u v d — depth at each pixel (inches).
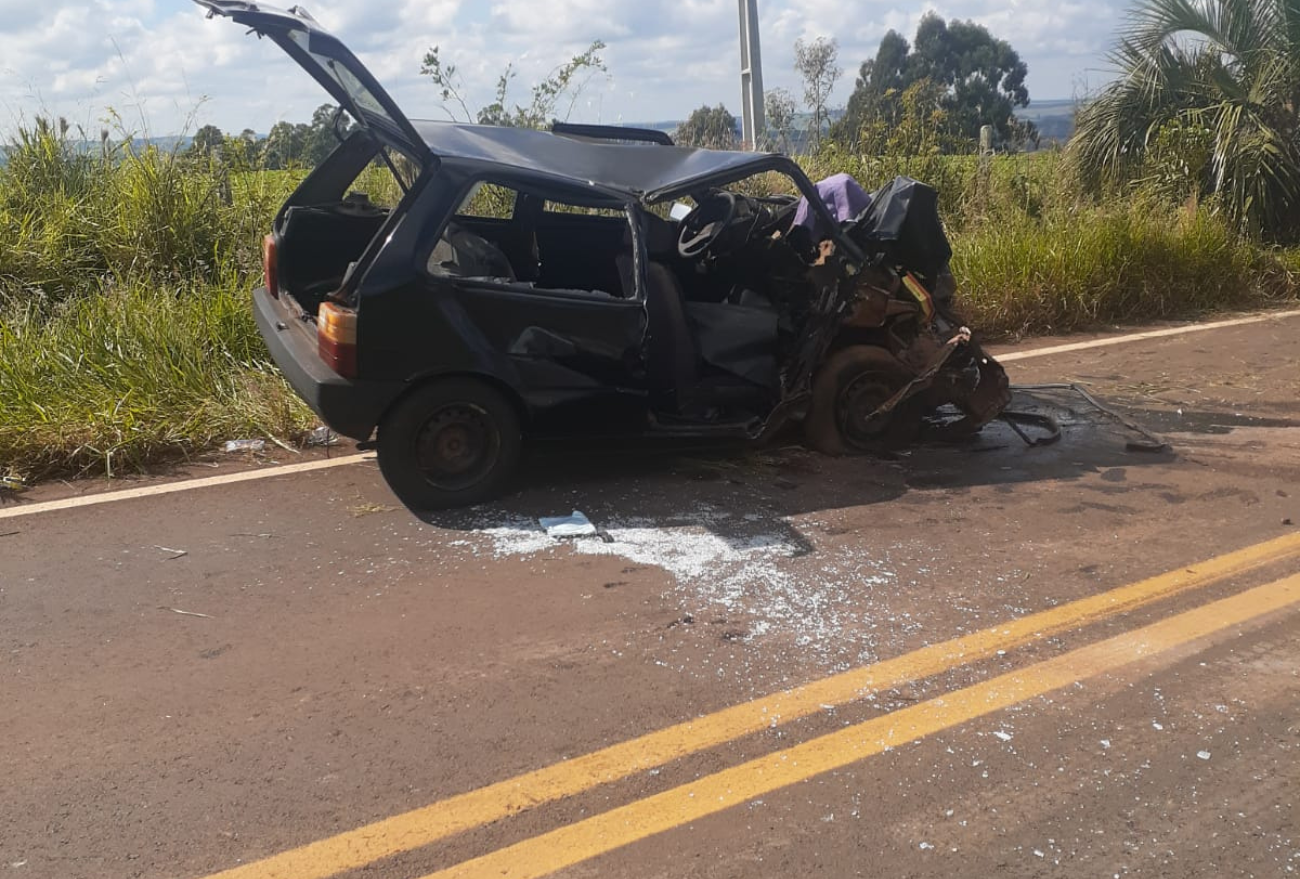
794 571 173.2
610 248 255.0
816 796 114.0
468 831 107.6
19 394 229.6
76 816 108.7
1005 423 262.4
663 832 107.9
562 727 126.4
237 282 300.2
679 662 142.6
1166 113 500.7
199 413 234.8
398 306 182.2
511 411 198.1
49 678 136.0
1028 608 159.9
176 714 128.0
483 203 252.8
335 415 183.8
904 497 209.9
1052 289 379.2
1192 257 419.8
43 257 301.0
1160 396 291.6
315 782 115.0
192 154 344.8
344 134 235.6
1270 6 491.2
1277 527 193.6
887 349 237.6
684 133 478.6
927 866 103.2
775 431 223.8
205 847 104.4
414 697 132.6
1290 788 116.3
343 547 180.1
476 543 182.7
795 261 229.5
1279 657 145.1
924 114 500.7
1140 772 118.9
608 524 192.9
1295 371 319.3
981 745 124.0
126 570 169.6
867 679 138.6
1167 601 162.6
